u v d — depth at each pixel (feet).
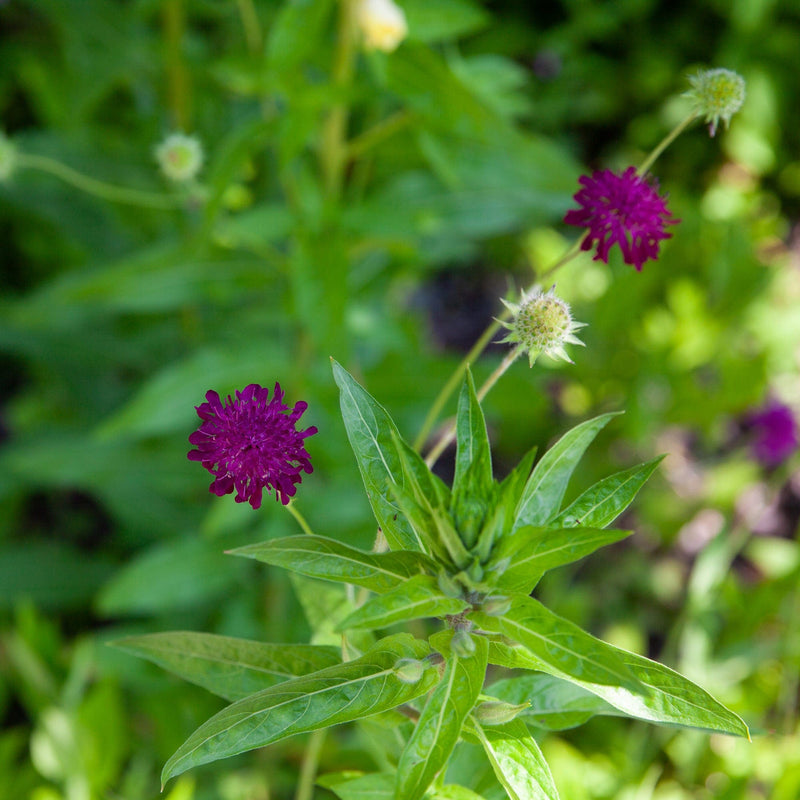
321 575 1.11
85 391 2.86
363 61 2.07
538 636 1.07
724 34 4.08
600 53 4.23
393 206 2.10
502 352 3.96
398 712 1.25
